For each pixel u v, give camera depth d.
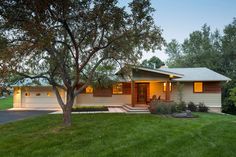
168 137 8.73
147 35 10.95
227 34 34.66
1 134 9.83
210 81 21.48
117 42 11.56
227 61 32.88
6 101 34.09
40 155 6.73
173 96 21.72
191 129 10.27
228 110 26.41
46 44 8.51
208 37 39.47
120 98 22.94
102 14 9.31
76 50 10.62
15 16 8.27
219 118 14.43
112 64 14.43
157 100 18.39
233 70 30.70
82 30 10.10
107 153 6.80
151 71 18.70
